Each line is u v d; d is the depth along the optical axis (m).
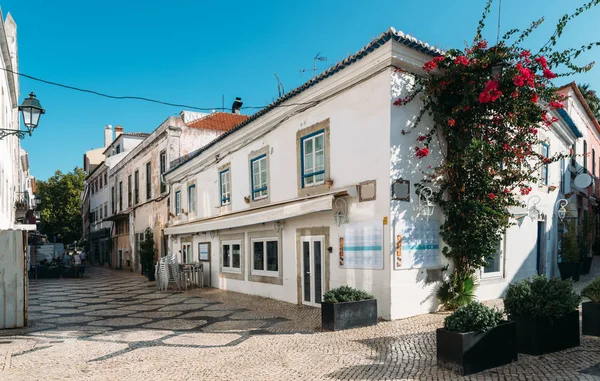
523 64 7.53
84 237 49.03
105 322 8.89
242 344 6.52
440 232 8.34
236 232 13.15
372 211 8.02
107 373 5.23
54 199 48.16
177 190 19.12
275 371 5.09
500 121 7.90
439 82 8.03
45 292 15.33
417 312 7.86
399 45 7.77
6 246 8.38
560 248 13.38
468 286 8.26
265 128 11.75
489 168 8.18
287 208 9.62
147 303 11.64
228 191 14.24
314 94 9.73
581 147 16.53
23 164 31.53
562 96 7.83
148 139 22.80
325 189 9.31
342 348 5.95
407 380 4.52
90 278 22.11
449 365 4.67
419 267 7.94
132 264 26.22
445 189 8.44
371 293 7.95
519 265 10.38
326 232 9.20
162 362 5.66
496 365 4.70
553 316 5.15
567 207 13.28
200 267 14.98
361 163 8.38
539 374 4.45
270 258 11.36
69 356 6.09
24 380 5.01
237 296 12.10
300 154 10.23
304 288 9.90
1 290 8.27
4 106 13.31
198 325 8.26
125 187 27.88
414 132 8.10
